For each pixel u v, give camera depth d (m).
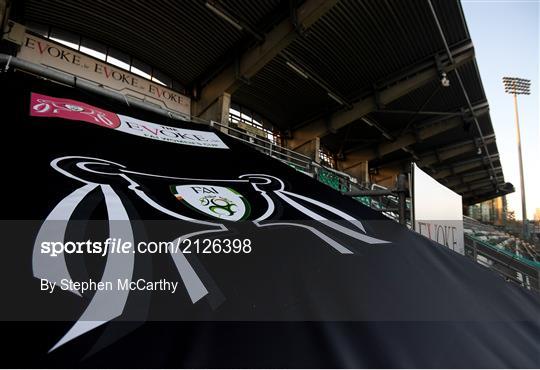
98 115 1.95
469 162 25.88
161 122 2.33
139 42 10.30
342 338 0.72
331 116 14.88
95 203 1.03
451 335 0.83
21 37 8.45
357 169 19.83
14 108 1.58
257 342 0.66
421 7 9.47
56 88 2.04
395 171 23.70
